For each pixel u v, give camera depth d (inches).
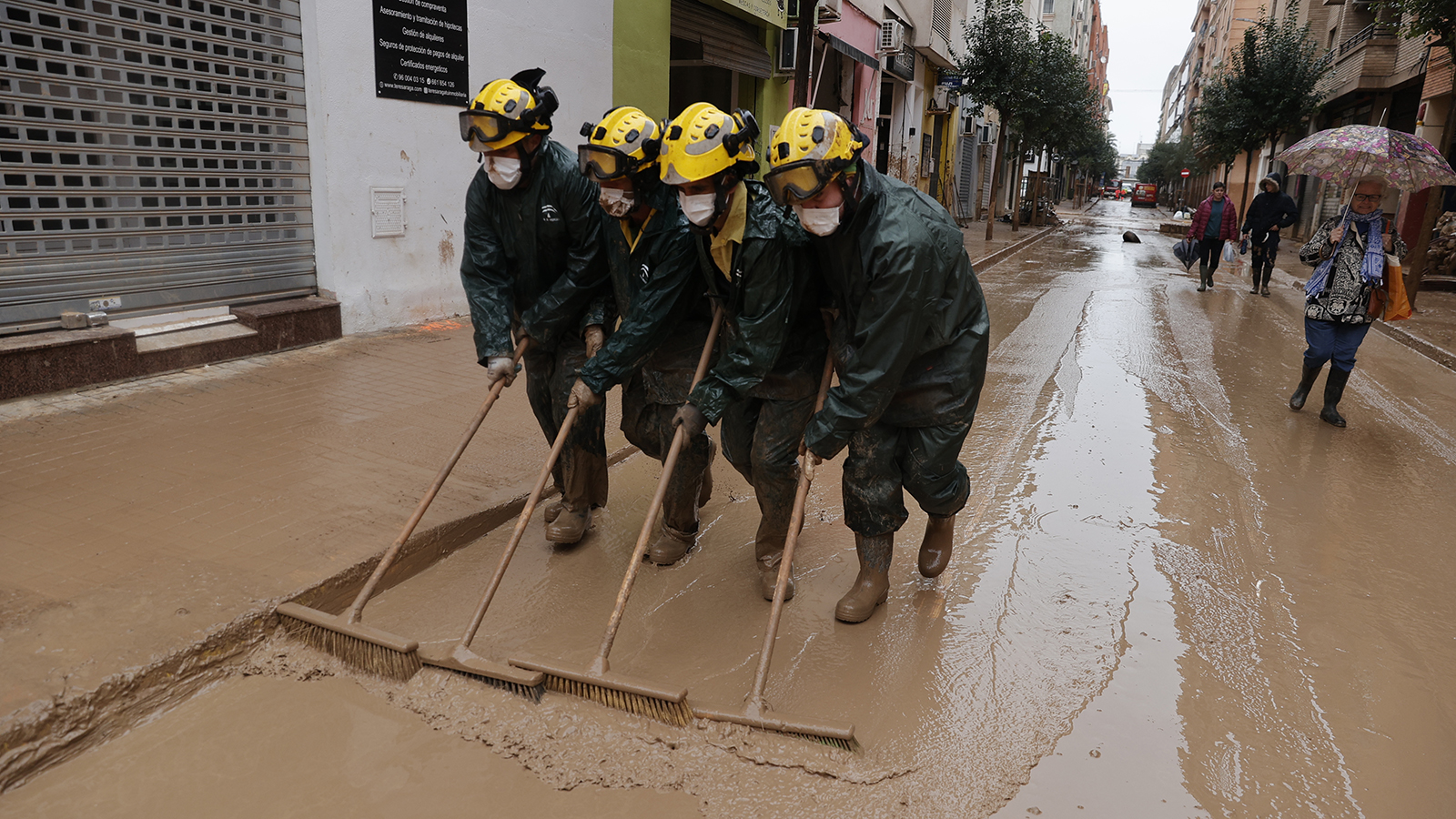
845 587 149.0
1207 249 544.4
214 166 244.8
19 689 97.5
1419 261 498.6
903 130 983.0
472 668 108.2
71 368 204.7
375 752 100.9
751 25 556.4
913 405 123.1
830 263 114.7
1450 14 444.5
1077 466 210.8
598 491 160.6
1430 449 235.9
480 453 187.6
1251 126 1028.5
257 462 172.1
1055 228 1305.4
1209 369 324.2
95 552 130.6
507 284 143.6
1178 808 96.6
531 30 343.9
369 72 280.1
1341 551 167.2
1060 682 120.8
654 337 129.0
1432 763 105.6
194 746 100.5
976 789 98.2
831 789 96.3
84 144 213.0
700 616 137.0
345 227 278.5
